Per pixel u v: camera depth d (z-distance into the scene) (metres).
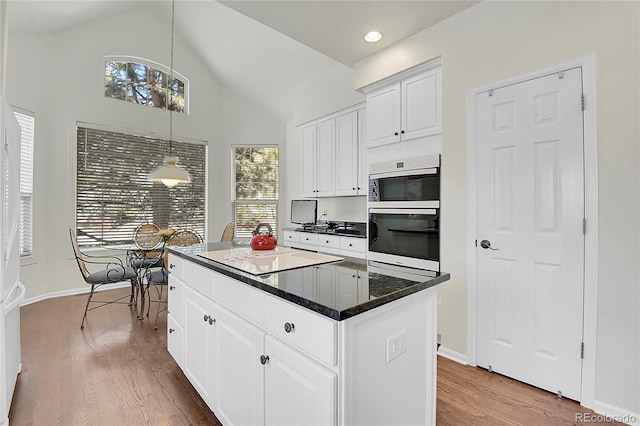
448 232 2.38
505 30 2.07
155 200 4.69
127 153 4.45
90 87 4.13
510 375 2.07
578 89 1.78
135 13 4.50
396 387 1.18
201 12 4.11
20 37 3.54
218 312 1.56
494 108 2.13
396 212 2.77
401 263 2.72
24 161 3.59
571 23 1.80
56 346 2.54
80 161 4.08
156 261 3.52
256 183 5.53
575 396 1.80
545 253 1.91
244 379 1.36
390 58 2.76
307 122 4.43
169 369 2.20
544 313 1.92
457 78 2.32
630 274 1.62
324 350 0.97
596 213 1.72
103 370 2.17
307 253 1.92
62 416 1.68
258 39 4.02
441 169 2.44
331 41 2.69
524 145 1.99
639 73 1.58
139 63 4.59
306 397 1.04
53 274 3.88
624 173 1.63
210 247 2.25
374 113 3.03
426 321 1.34
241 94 5.47
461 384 2.01
